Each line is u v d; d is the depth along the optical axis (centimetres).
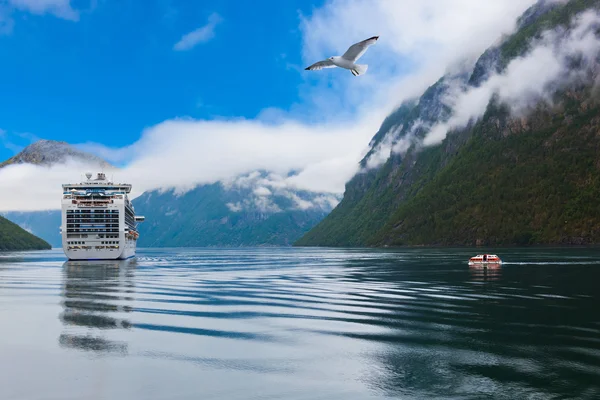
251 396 3266
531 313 5775
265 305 6650
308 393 3306
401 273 12088
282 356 4103
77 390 3403
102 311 6244
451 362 3875
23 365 3928
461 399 3156
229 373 3709
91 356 4153
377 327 5106
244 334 4862
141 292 8319
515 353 4072
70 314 6025
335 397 3234
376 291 8150
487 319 5450
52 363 3972
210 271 14038
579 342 4378
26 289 8888
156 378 3609
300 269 14650
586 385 3334
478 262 15275
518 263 14675
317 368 3794
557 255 19262
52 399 3259
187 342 4569
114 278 11469
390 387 3388
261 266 16788
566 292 7606
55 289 8881
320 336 4744
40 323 5459
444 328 5022
